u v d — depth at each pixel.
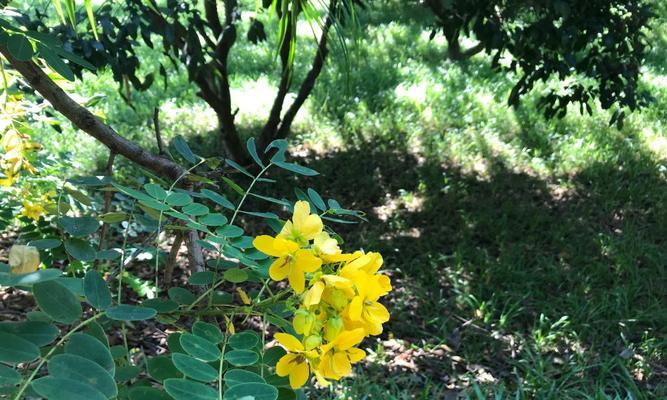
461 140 6.44
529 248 4.89
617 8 4.78
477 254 4.77
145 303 1.08
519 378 3.35
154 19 4.10
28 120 2.48
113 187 1.41
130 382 1.19
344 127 6.63
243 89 7.55
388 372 3.63
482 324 4.10
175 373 0.97
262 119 6.79
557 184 5.83
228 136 5.36
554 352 3.84
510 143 6.48
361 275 0.91
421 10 10.31
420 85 7.67
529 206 5.43
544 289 4.48
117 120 6.59
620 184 5.77
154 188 1.14
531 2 4.57
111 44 4.00
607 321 4.06
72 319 0.85
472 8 4.47
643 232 5.12
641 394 3.38
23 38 1.26
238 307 1.11
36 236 2.36
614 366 3.62
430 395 3.45
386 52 8.67
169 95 7.36
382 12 10.41
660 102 7.34
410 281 4.52
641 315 4.15
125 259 1.31
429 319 4.15
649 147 6.45
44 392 0.72
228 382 0.89
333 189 5.63
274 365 1.03
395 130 6.55
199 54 4.23
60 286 0.85
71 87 2.19
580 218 5.32
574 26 4.52
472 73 8.09
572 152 6.26
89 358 0.81
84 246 1.19
